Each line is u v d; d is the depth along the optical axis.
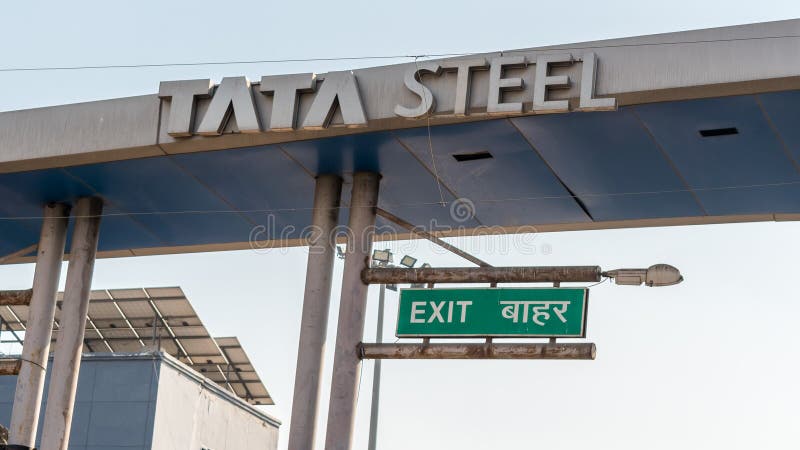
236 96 21.31
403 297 21.45
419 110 20.36
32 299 24.09
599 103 19.58
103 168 23.08
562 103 19.72
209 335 41.00
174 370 39.75
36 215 25.31
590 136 21.00
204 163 22.64
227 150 22.02
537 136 21.06
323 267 22.41
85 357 39.44
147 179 23.48
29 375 23.53
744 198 23.17
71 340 23.73
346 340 21.72
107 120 22.48
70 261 24.22
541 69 19.94
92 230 24.42
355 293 21.97
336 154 22.00
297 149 21.88
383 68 20.88
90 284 24.27
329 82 20.97
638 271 20.58
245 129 21.16
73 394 23.66
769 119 20.11
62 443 23.28
